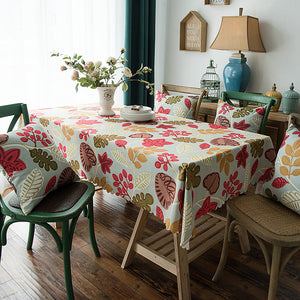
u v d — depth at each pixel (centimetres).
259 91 344
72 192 181
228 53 355
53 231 164
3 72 302
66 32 332
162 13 405
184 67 400
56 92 340
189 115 280
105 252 211
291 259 208
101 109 242
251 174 189
